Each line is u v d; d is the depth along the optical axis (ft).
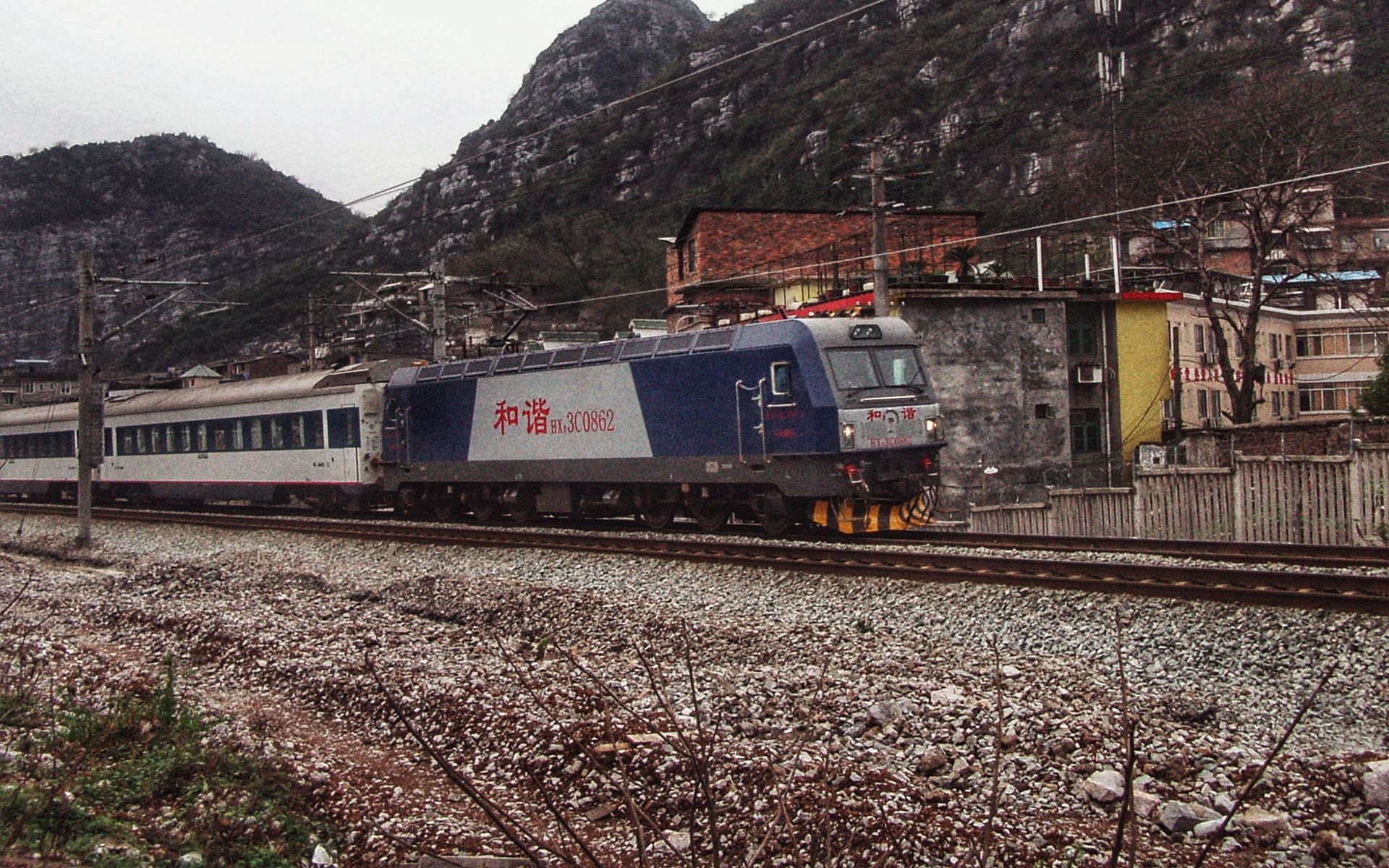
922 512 60.85
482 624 46.52
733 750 26.07
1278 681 31.40
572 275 233.55
